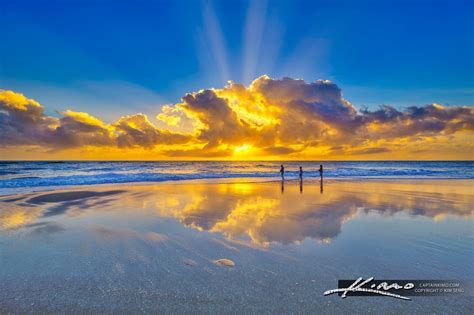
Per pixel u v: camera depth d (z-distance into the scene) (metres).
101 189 16.16
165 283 3.94
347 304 3.42
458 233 6.62
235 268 4.48
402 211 9.40
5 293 3.64
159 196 13.12
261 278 4.11
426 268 4.53
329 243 5.83
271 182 22.47
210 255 5.07
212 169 55.84
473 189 16.52
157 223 7.58
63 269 4.43
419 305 3.42
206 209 9.70
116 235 6.39
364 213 9.06
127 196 13.06
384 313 3.25
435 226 7.32
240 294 3.63
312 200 11.94
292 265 4.61
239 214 8.84
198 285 3.88
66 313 3.19
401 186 18.59
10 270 4.39
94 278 4.11
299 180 24.95
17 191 14.91
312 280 4.06
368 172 37.88
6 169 44.62
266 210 9.54
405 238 6.20
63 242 5.87
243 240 6.02
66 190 15.52
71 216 8.50
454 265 4.66
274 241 5.95
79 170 43.06
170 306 3.34
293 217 8.39
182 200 11.84
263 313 3.21
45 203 10.89
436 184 20.27
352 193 14.55
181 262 4.73
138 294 3.63
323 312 3.25
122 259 4.88
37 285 3.88
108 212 9.12
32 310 3.25
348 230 6.88
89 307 3.32
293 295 3.62
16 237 6.25
